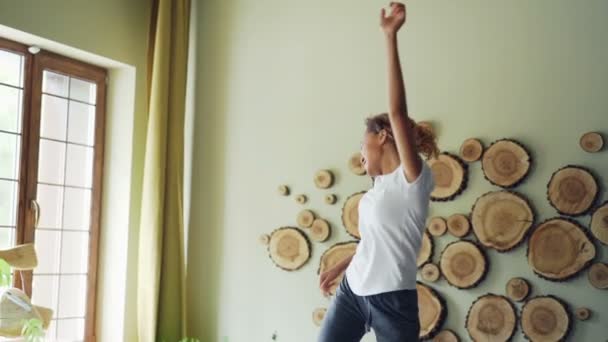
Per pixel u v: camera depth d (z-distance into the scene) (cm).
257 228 454
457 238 380
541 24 367
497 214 367
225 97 479
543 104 362
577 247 344
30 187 430
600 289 338
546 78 362
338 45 435
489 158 371
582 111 351
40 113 439
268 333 440
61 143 456
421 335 381
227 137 474
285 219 443
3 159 420
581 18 356
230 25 483
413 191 244
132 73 481
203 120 487
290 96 450
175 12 479
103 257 477
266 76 463
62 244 454
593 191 342
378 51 419
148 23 493
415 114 399
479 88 381
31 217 430
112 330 466
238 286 457
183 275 461
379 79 416
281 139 451
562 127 356
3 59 423
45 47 439
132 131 476
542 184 358
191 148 489
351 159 419
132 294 468
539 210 358
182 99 475
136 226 473
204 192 480
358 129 420
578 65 355
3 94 421
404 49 407
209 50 489
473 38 386
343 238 419
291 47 454
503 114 373
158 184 456
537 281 354
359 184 416
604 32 349
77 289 464
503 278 364
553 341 344
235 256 461
